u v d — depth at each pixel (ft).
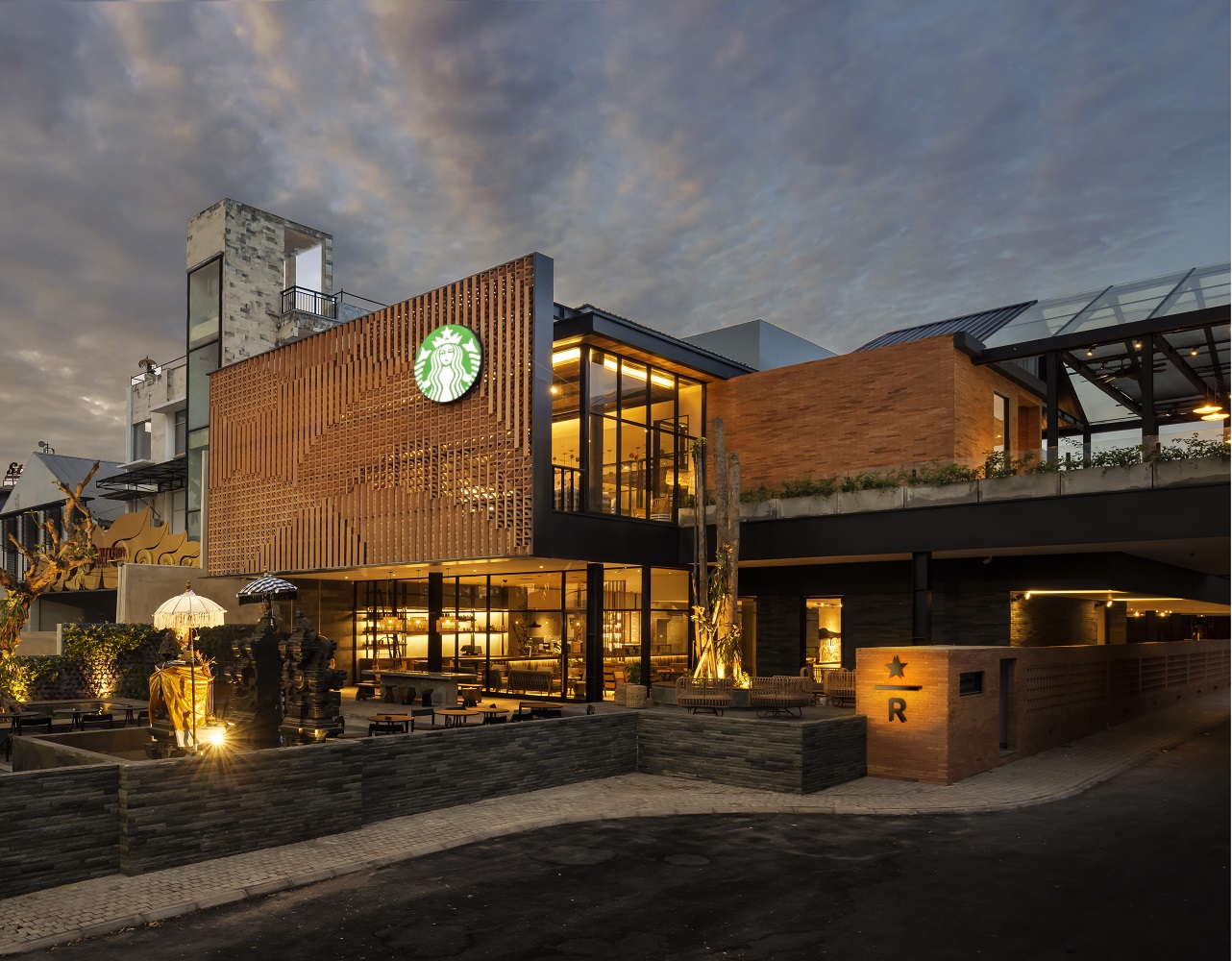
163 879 29.12
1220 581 102.78
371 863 31.24
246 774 32.71
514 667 77.41
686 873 30.60
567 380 70.18
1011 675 55.72
